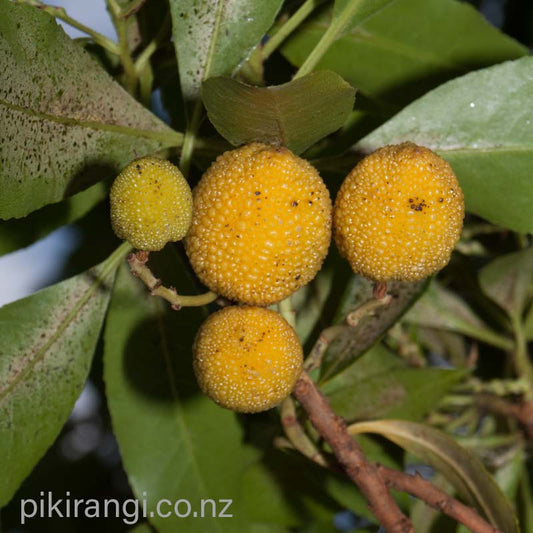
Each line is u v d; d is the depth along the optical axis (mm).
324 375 213
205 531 216
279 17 228
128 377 219
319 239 179
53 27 188
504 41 233
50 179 193
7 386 205
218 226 177
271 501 229
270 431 228
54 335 210
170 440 218
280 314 190
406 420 221
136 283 219
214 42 203
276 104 181
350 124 225
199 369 181
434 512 230
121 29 212
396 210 177
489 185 206
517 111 204
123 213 172
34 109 189
